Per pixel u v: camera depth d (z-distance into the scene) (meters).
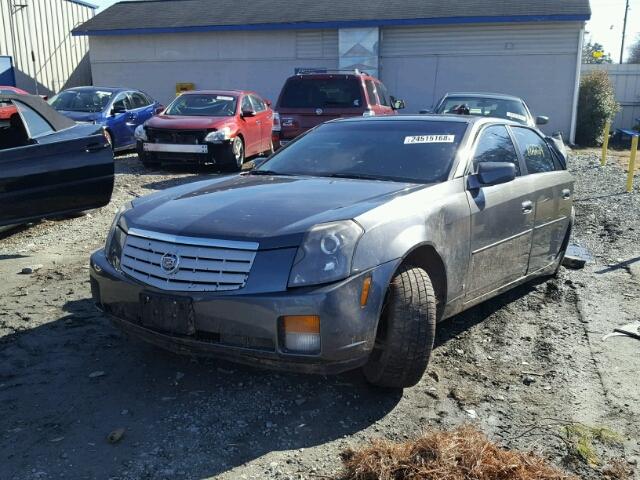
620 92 25.20
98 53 24.66
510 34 21.44
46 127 7.05
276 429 3.44
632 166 11.91
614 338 4.86
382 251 3.47
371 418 3.57
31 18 25.73
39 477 2.99
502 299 5.69
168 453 3.20
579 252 7.23
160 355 4.30
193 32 23.44
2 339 4.55
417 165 4.51
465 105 12.03
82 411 3.58
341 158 4.80
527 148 5.49
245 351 3.32
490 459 2.93
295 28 22.52
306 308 3.23
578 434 3.48
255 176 4.75
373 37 22.03
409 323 3.56
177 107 14.03
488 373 4.21
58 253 6.91
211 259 3.42
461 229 4.17
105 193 7.16
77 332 4.68
